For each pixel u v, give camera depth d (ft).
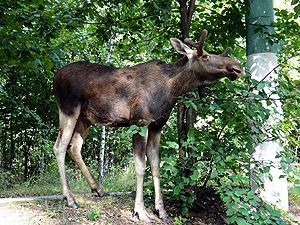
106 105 15.39
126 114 15.34
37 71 23.67
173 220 15.47
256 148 17.54
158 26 21.20
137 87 15.14
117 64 31.32
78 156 16.85
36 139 31.35
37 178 28.17
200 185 17.62
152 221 15.01
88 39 28.99
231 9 19.95
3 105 28.02
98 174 30.22
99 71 15.84
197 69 14.90
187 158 15.16
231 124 14.97
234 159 14.53
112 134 34.22
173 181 15.88
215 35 20.81
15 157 34.53
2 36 20.39
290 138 16.40
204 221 15.72
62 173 15.81
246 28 19.34
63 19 20.03
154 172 15.80
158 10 18.65
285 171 14.24
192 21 21.20
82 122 16.58
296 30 19.02
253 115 14.11
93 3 21.03
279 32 20.10
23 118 29.63
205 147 14.46
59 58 24.02
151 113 14.99
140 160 15.05
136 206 15.20
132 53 24.67
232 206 13.12
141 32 23.29
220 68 14.66
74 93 15.64
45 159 32.83
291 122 17.08
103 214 15.11
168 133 18.49
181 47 15.11
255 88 14.76
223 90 15.67
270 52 18.47
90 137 32.96
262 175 17.34
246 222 12.92
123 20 21.35
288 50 20.58
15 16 20.03
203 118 16.61
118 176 28.17
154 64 15.67
